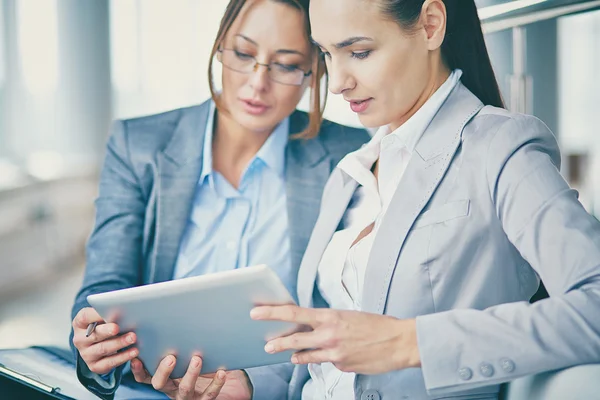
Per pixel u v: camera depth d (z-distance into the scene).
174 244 2.07
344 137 2.07
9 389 1.47
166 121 2.15
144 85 3.26
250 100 2.08
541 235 1.16
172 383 1.47
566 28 3.53
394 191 1.36
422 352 1.15
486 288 1.24
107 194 2.12
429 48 1.34
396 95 1.36
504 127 1.25
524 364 1.12
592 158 3.55
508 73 2.02
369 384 1.31
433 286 1.25
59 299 3.57
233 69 2.10
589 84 3.55
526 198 1.18
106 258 2.06
